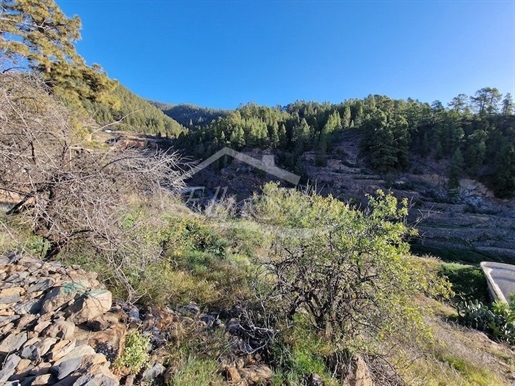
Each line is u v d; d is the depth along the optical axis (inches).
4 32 182.7
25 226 113.3
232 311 120.8
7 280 82.0
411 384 110.0
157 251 129.0
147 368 70.1
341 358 99.6
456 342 190.2
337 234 118.8
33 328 64.7
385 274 105.8
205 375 75.1
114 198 104.4
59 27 421.1
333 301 111.6
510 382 160.6
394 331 106.0
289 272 124.8
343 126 2231.8
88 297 76.0
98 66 501.4
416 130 1747.0
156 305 108.1
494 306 286.8
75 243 108.3
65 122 114.7
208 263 189.0
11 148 83.5
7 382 49.5
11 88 102.4
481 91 2001.7
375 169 1573.6
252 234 260.5
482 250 891.4
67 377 51.8
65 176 95.2
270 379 83.4
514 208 1237.1
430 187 1451.8
